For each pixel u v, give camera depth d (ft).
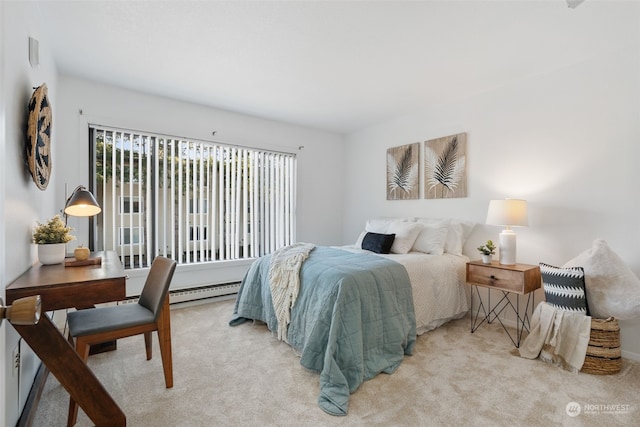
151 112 11.03
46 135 6.52
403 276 8.23
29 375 5.66
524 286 8.22
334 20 6.80
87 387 4.08
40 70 6.69
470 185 11.12
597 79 8.34
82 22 6.92
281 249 9.81
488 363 7.33
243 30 7.19
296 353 7.74
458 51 8.09
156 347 8.09
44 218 7.40
